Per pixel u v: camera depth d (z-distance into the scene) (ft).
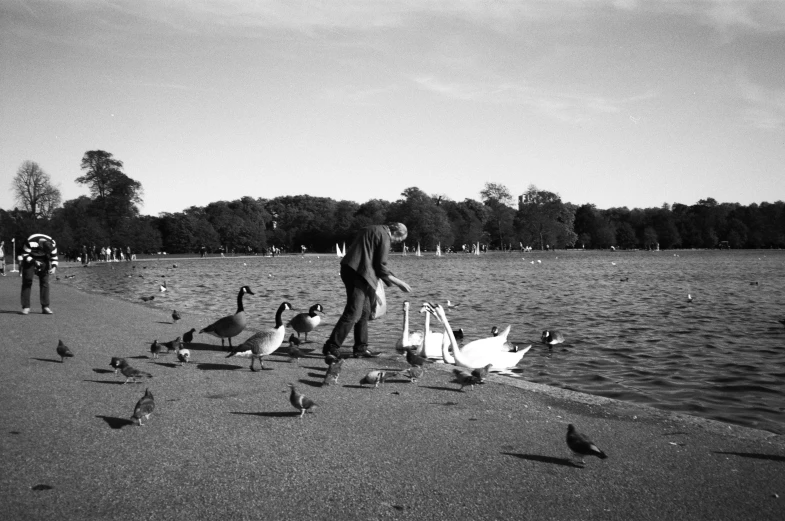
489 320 80.94
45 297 65.92
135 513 16.56
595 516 16.56
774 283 164.76
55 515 16.40
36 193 346.95
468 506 17.12
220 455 21.04
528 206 601.62
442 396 29.84
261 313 84.89
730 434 23.94
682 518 16.47
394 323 74.49
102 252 351.46
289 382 32.58
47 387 30.96
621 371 45.50
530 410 27.30
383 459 20.74
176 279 183.83
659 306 101.30
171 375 34.27
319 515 16.51
